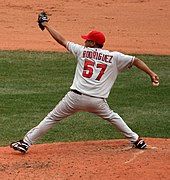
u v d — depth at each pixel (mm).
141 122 42344
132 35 83438
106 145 32156
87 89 29234
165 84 55969
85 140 36312
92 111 29969
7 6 97000
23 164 28484
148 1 107688
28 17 91312
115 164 27844
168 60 67500
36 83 54562
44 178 26312
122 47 74375
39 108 45688
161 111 45969
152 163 27906
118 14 98000
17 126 40438
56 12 96375
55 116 30078
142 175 26109
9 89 51844
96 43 29797
